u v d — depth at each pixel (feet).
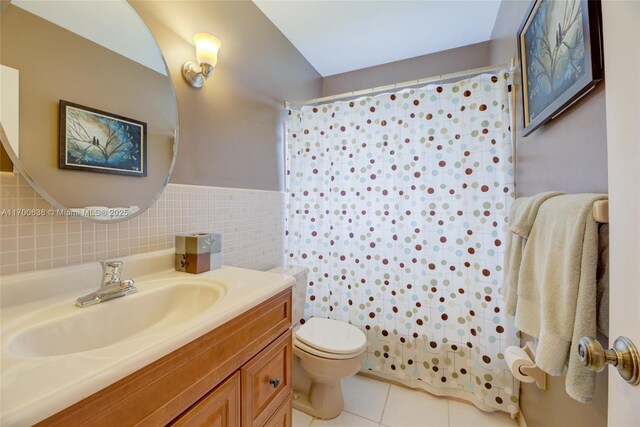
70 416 1.33
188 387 1.94
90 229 2.77
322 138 6.07
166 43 3.62
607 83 1.51
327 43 6.62
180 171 3.76
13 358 1.54
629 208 1.32
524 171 4.10
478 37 6.41
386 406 5.00
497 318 4.68
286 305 3.20
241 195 4.89
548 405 3.31
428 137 5.21
